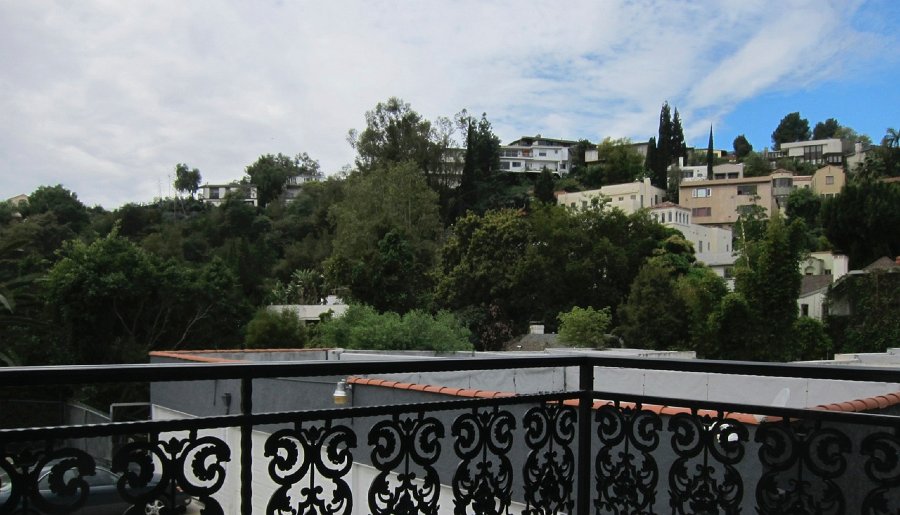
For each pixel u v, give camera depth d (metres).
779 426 2.47
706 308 24.30
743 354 22.34
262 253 50.00
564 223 34.72
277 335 24.91
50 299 21.33
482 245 33.19
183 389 11.23
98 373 1.62
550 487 2.87
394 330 20.53
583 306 33.59
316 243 53.59
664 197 67.69
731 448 2.55
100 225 51.75
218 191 93.62
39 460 1.57
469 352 19.19
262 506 7.24
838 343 27.98
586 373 2.99
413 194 40.72
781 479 2.93
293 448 2.03
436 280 34.25
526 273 32.38
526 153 93.94
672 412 4.85
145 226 53.78
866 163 57.22
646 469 2.80
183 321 25.16
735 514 2.54
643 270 27.97
